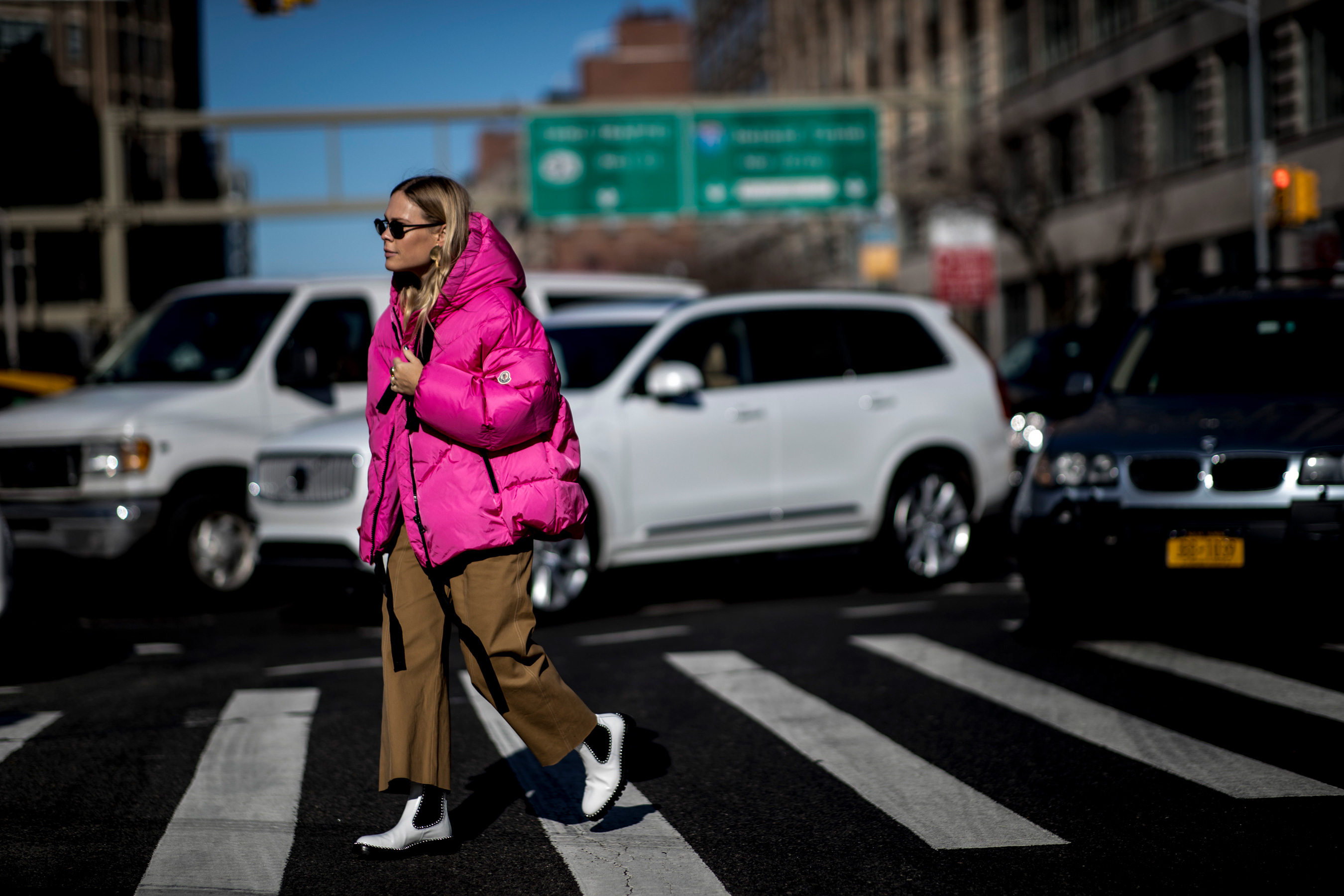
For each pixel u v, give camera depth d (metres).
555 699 4.03
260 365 10.16
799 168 28.53
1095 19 32.78
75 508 9.52
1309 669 6.51
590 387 8.76
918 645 7.42
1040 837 4.23
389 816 4.58
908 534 9.63
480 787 4.91
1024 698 6.10
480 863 4.07
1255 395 7.47
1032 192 35.72
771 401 9.16
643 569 11.23
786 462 9.18
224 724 5.97
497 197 27.98
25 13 59.66
